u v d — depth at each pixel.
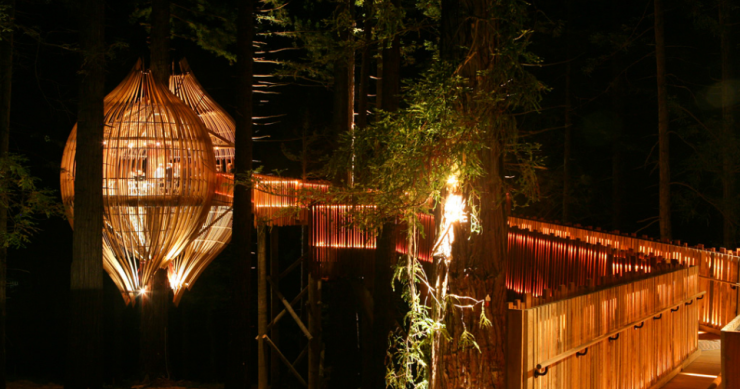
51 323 24.61
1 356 10.80
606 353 5.73
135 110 12.41
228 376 11.35
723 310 9.67
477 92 4.95
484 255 5.13
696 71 22.61
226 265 26.41
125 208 12.00
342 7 8.45
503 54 4.89
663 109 16.41
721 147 16.08
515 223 13.20
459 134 4.82
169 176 12.36
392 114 5.25
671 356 7.34
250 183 8.60
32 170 21.67
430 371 5.58
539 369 4.55
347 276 12.27
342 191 5.83
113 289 22.72
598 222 24.50
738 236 16.19
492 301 5.12
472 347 5.07
